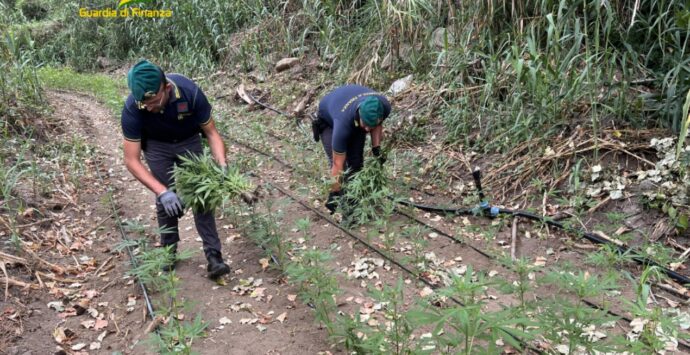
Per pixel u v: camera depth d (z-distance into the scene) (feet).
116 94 36.45
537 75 18.03
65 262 14.49
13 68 26.58
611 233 15.20
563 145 17.97
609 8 16.17
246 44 39.40
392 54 27.48
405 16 25.67
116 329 11.96
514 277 13.73
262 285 13.74
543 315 8.84
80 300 12.82
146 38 49.14
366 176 16.07
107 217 17.57
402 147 22.26
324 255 11.37
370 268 14.44
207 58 42.19
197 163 13.00
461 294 7.17
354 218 16.49
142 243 13.48
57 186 18.97
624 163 16.78
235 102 34.96
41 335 11.53
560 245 15.34
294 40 38.06
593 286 8.14
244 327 12.02
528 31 19.89
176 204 12.27
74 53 57.77
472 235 16.11
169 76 12.92
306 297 11.24
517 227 16.40
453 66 23.17
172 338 10.05
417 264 14.44
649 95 17.42
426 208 17.89
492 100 20.83
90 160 22.82
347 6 33.83
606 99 18.06
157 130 12.85
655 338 7.63
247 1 43.04
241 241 16.17
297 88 32.65
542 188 17.44
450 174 19.86
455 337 7.81
